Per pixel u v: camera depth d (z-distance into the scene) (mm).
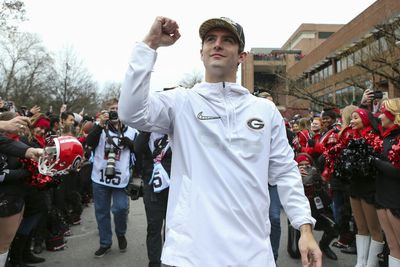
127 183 5312
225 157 1776
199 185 1747
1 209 3643
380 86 20750
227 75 1943
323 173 5473
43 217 5004
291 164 1954
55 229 5496
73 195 6957
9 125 3414
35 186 3943
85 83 51406
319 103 27812
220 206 1708
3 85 45062
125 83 1707
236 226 1706
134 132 5438
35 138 5117
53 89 48875
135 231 6637
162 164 4098
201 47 2031
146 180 4293
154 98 1851
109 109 5418
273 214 4434
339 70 39000
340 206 5547
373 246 4469
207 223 1690
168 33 1784
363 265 4602
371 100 5473
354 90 25516
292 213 1867
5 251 3803
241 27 1993
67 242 5973
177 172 1850
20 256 4570
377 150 4059
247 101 1907
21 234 4520
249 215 1736
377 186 3924
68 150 2746
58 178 4199
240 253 1676
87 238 6211
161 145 4117
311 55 49719
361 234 4660
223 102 1857
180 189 1797
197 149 1805
